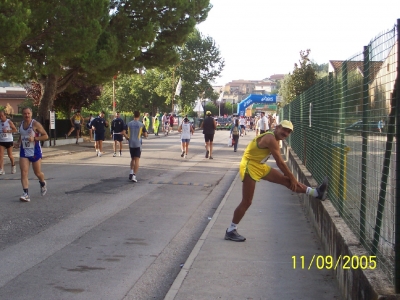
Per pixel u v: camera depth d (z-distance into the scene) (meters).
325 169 8.48
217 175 16.61
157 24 26.11
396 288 3.85
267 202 11.20
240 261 6.70
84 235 8.20
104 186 13.52
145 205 10.96
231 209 10.38
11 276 6.15
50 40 20.44
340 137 6.89
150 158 21.94
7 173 15.87
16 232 8.27
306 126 12.48
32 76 24.69
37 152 11.26
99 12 20.80
